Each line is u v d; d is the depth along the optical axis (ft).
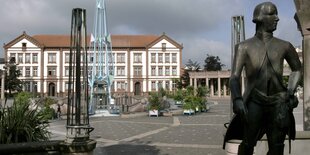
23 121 25.58
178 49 325.42
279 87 11.71
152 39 333.83
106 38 141.69
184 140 49.42
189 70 333.21
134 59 325.01
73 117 25.23
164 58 325.83
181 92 152.66
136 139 51.47
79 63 24.85
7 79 266.77
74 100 25.07
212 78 286.46
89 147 24.09
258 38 11.99
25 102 28.68
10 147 22.75
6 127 25.07
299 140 22.91
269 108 11.47
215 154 37.86
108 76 136.36
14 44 314.55
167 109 119.44
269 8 11.72
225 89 279.49
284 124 11.28
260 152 21.40
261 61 11.70
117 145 45.60
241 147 12.00
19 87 276.21
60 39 323.78
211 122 79.30
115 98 143.74
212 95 287.48
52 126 70.85
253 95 11.65
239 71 11.85
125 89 324.19
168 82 325.42
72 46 25.43
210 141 48.01
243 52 11.89
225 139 12.73
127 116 101.19
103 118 98.07
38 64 315.78
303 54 26.40
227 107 146.10
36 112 27.81
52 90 318.45
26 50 315.17
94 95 132.57
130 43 326.65
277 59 11.75
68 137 24.12
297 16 26.63
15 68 280.92
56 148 24.03
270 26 11.75
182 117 97.40
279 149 11.62
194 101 112.68
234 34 27.12
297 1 26.53
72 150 23.67
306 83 26.20
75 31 25.26
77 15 25.31
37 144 23.65
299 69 12.02
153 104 105.40
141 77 323.98
